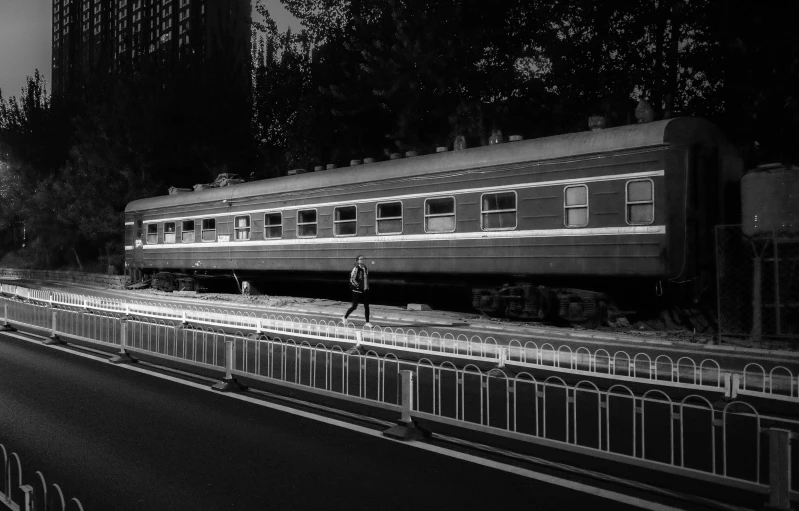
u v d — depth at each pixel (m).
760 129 18.56
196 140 36.81
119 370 9.85
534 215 14.16
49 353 11.52
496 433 5.77
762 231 12.46
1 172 44.44
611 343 12.05
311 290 25.36
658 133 12.46
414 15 24.72
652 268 12.41
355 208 17.94
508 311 15.04
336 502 4.74
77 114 42.09
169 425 6.77
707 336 12.98
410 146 25.31
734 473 5.38
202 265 23.58
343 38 29.92
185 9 92.75
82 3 113.50
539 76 24.41
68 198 38.16
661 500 4.78
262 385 8.87
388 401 7.91
